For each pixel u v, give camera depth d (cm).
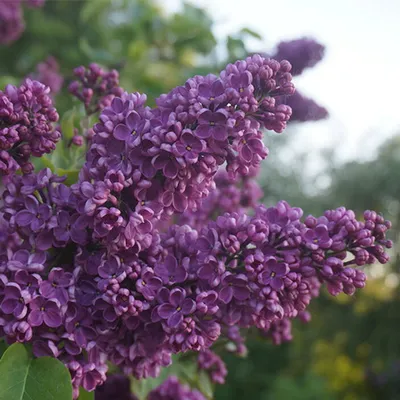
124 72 76
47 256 32
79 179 32
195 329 31
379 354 190
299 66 45
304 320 45
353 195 213
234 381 177
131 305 30
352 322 194
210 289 32
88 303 31
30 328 30
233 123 29
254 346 178
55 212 32
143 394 43
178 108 30
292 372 191
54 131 33
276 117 31
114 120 31
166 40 80
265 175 208
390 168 208
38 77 67
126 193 31
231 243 32
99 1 82
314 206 209
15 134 31
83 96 42
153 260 32
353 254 32
